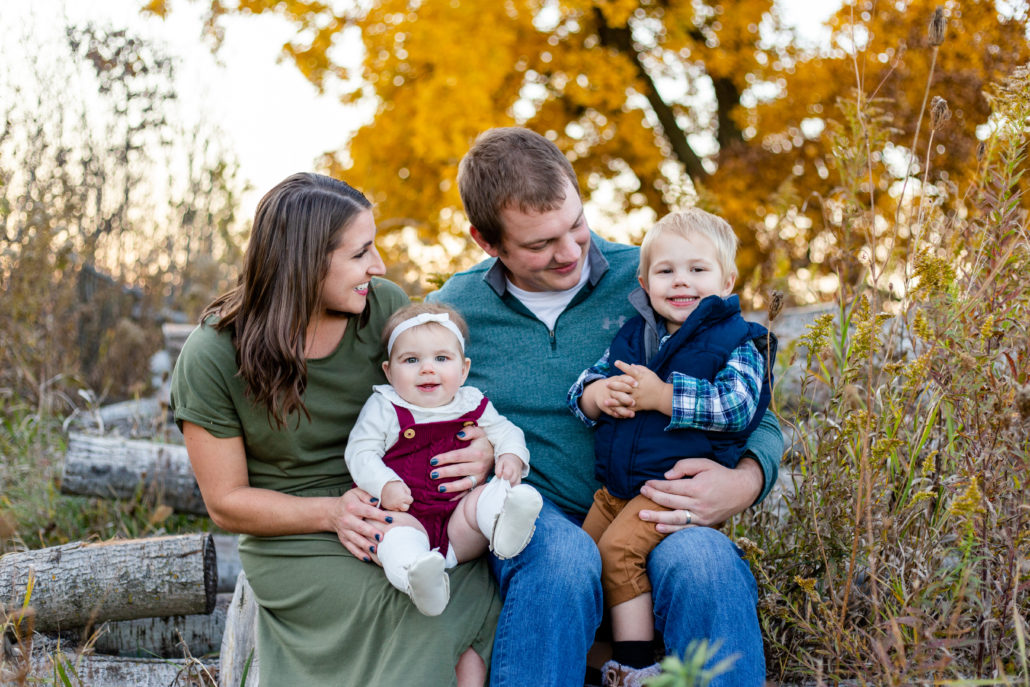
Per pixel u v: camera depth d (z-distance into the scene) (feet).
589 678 7.47
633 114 31.27
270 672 7.34
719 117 32.35
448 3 25.64
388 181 28.58
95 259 18.98
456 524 7.54
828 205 10.52
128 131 19.19
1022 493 6.85
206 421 7.54
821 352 8.44
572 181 8.16
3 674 7.15
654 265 8.18
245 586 8.25
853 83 25.38
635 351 8.22
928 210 8.92
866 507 7.11
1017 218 8.02
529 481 8.46
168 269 20.54
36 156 17.15
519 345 8.65
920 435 7.91
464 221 27.02
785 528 8.24
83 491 12.00
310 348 7.84
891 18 17.26
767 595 7.82
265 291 7.47
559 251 8.13
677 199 15.37
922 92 16.31
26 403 15.93
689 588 6.71
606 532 7.54
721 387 7.54
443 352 7.80
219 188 20.79
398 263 20.95
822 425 8.20
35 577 8.53
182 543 8.80
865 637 7.20
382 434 7.73
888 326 9.36
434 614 6.73
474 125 25.09
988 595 6.76
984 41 15.14
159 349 19.26
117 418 15.46
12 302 15.43
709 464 7.50
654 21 31.01
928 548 7.56
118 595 8.62
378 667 6.93
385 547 7.07
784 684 7.54
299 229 7.38
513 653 6.74
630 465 7.63
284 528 7.55
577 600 6.76
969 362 6.72
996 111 8.52
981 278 8.19
